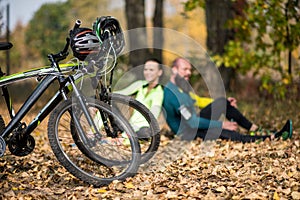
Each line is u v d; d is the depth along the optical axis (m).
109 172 5.04
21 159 5.56
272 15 8.67
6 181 4.78
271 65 9.34
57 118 4.70
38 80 4.82
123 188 4.66
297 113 8.84
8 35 10.78
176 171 5.24
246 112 9.02
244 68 9.49
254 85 11.74
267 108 9.38
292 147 6.15
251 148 6.21
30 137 4.79
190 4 9.39
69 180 4.93
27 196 4.44
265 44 9.17
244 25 9.07
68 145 5.40
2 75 4.92
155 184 4.74
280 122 8.34
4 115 5.03
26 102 4.77
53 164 5.41
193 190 4.52
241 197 4.32
